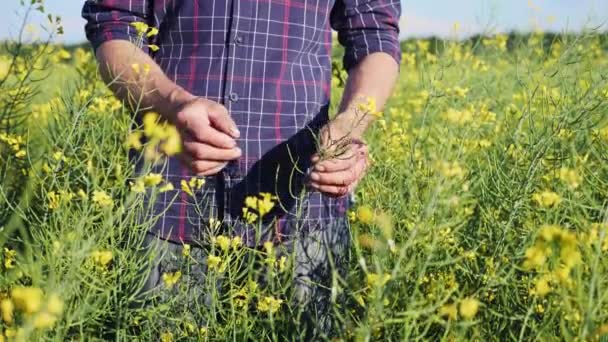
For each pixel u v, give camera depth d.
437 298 1.98
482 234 2.69
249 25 2.40
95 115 3.30
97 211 2.54
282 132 2.43
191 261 2.41
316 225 2.49
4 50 3.42
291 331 2.36
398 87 6.74
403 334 1.96
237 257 2.28
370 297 1.84
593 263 1.84
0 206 2.73
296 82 2.45
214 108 2.03
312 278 2.47
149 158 1.69
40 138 3.93
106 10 2.48
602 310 1.89
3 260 2.55
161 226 2.47
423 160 2.90
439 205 2.17
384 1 2.66
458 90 3.18
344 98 2.53
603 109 3.06
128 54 2.34
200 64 2.41
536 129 3.16
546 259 1.94
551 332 2.08
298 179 2.45
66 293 1.91
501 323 2.28
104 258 2.06
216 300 2.26
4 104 3.43
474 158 3.30
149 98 2.22
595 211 2.58
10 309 1.58
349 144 2.16
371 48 2.62
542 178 2.76
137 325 2.38
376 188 2.87
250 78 2.41
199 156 2.00
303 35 2.46
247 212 2.32
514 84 4.48
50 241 2.41
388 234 1.87
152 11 2.48
